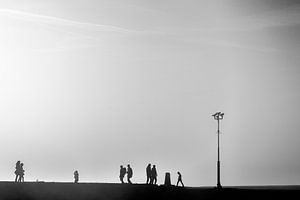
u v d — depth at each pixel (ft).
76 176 322.14
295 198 310.24
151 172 315.99
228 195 310.45
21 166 312.50
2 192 279.08
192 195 306.35
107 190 295.28
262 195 314.14
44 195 282.77
